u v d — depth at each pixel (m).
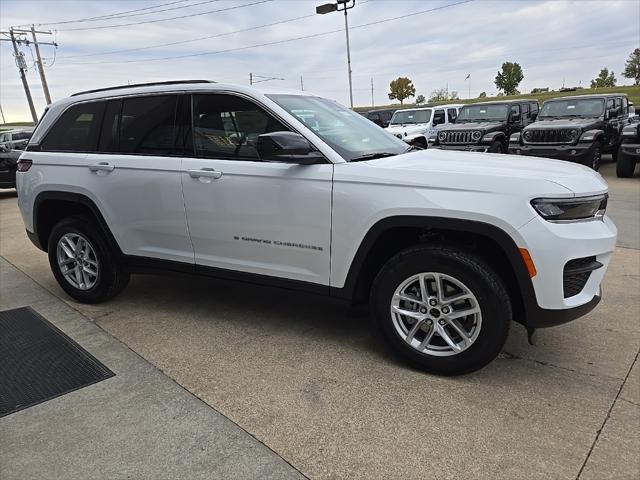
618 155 10.88
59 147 4.18
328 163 3.05
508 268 2.78
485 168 2.86
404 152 3.56
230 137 3.39
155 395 2.81
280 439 2.41
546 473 2.13
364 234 2.93
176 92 3.61
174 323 3.81
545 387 2.79
